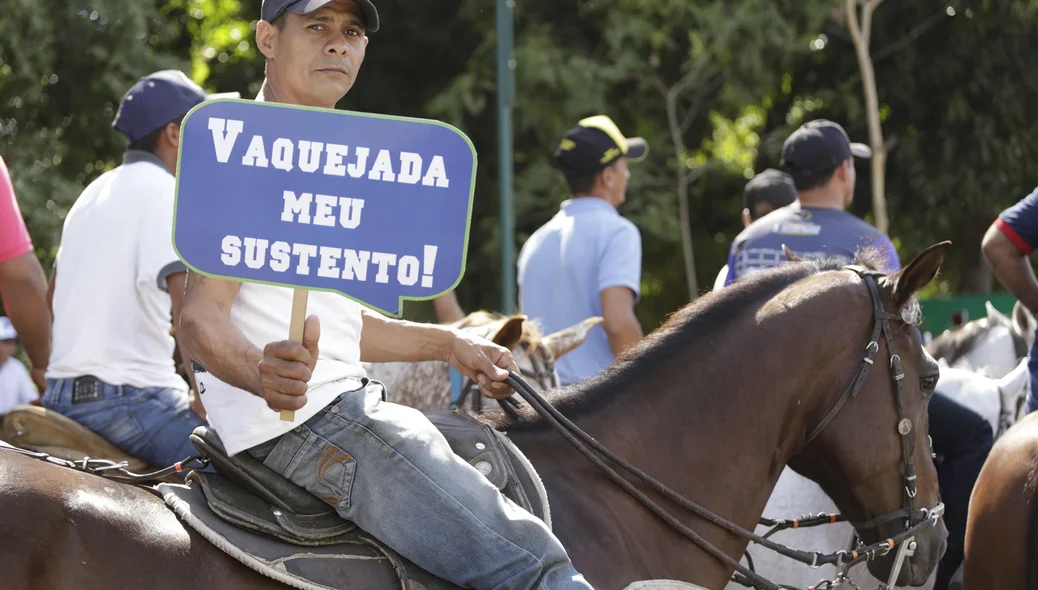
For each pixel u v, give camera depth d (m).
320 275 2.24
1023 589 3.40
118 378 3.61
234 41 13.33
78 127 11.01
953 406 4.21
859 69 13.27
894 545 2.96
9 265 3.87
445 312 5.42
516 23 12.30
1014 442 3.53
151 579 2.08
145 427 3.60
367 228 2.26
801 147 4.55
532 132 11.94
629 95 12.91
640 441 2.76
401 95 10.21
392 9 9.82
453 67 10.51
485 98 10.63
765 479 2.88
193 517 2.18
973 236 13.59
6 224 3.86
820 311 2.92
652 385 2.82
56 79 10.79
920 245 13.21
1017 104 12.71
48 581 2.02
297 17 2.43
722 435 2.82
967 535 3.60
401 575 2.24
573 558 2.53
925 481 2.99
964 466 4.21
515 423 2.75
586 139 5.05
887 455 2.94
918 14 13.02
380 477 2.26
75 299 3.64
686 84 12.45
